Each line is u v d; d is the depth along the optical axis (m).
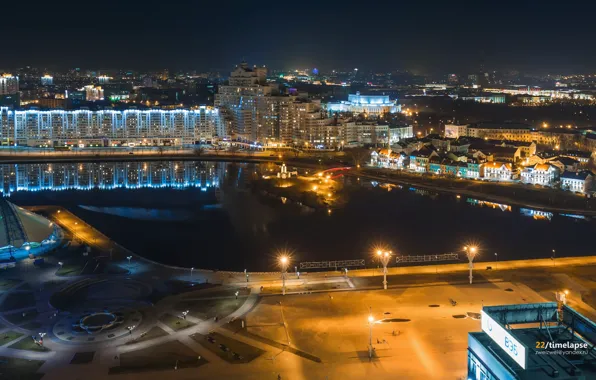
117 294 188.12
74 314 171.88
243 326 163.62
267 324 165.62
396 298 184.75
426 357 146.25
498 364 96.12
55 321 166.88
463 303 180.00
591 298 183.88
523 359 92.00
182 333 159.62
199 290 192.25
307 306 178.62
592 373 92.06
